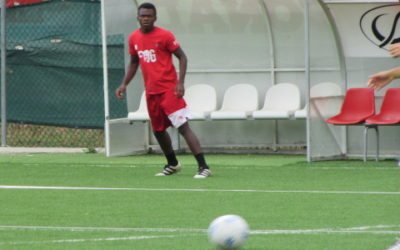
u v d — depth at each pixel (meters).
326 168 39.38
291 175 36.66
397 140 44.53
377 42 44.91
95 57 47.66
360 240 21.72
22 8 48.28
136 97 48.41
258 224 24.38
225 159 44.66
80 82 47.97
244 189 32.16
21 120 49.12
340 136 44.69
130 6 47.62
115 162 43.06
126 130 47.31
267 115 45.19
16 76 48.81
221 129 49.41
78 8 47.66
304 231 23.14
